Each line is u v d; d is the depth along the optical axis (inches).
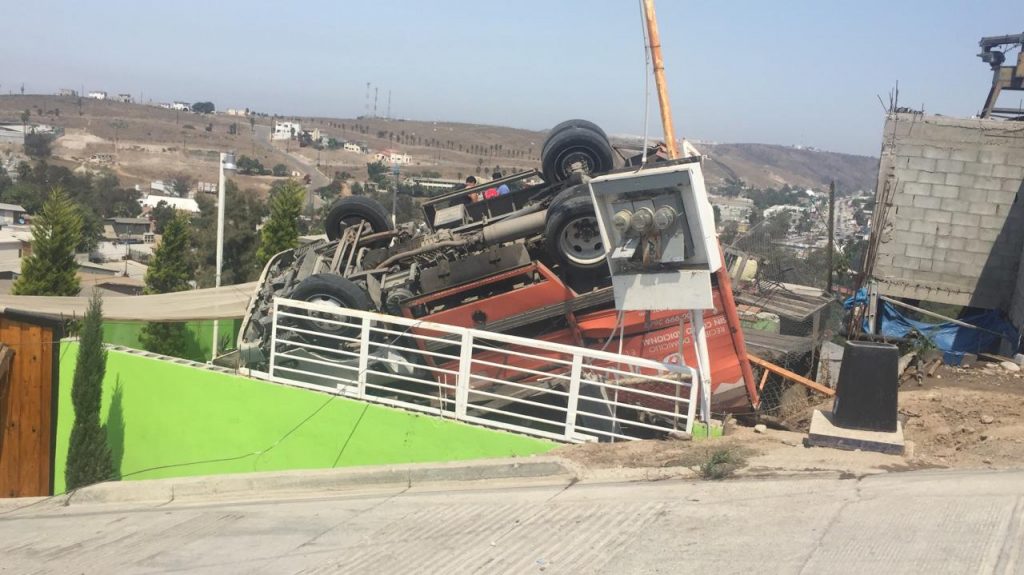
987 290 596.7
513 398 336.5
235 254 1157.7
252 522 275.4
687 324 347.6
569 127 401.4
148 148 6486.2
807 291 532.4
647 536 215.8
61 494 371.6
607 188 286.4
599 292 348.8
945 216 602.5
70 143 6353.3
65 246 727.1
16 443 404.8
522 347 363.3
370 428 345.7
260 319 391.9
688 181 277.7
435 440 336.5
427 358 374.9
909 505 211.6
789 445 281.4
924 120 603.5
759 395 372.8
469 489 284.7
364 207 458.9
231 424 365.7
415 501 275.0
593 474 275.9
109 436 380.2
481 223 386.9
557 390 362.0
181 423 372.8
